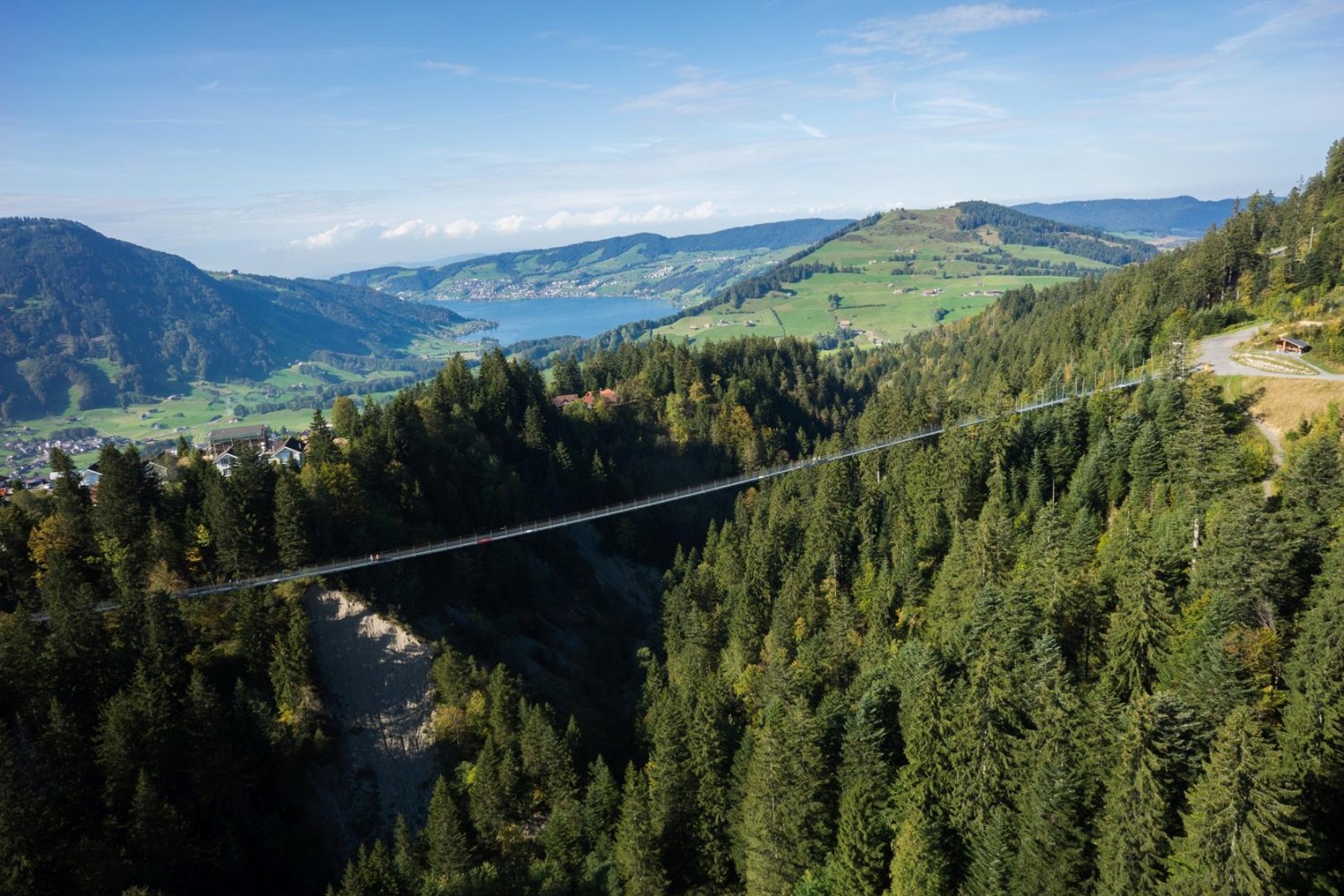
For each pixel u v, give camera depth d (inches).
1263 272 5910.4
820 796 2630.4
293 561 3882.9
